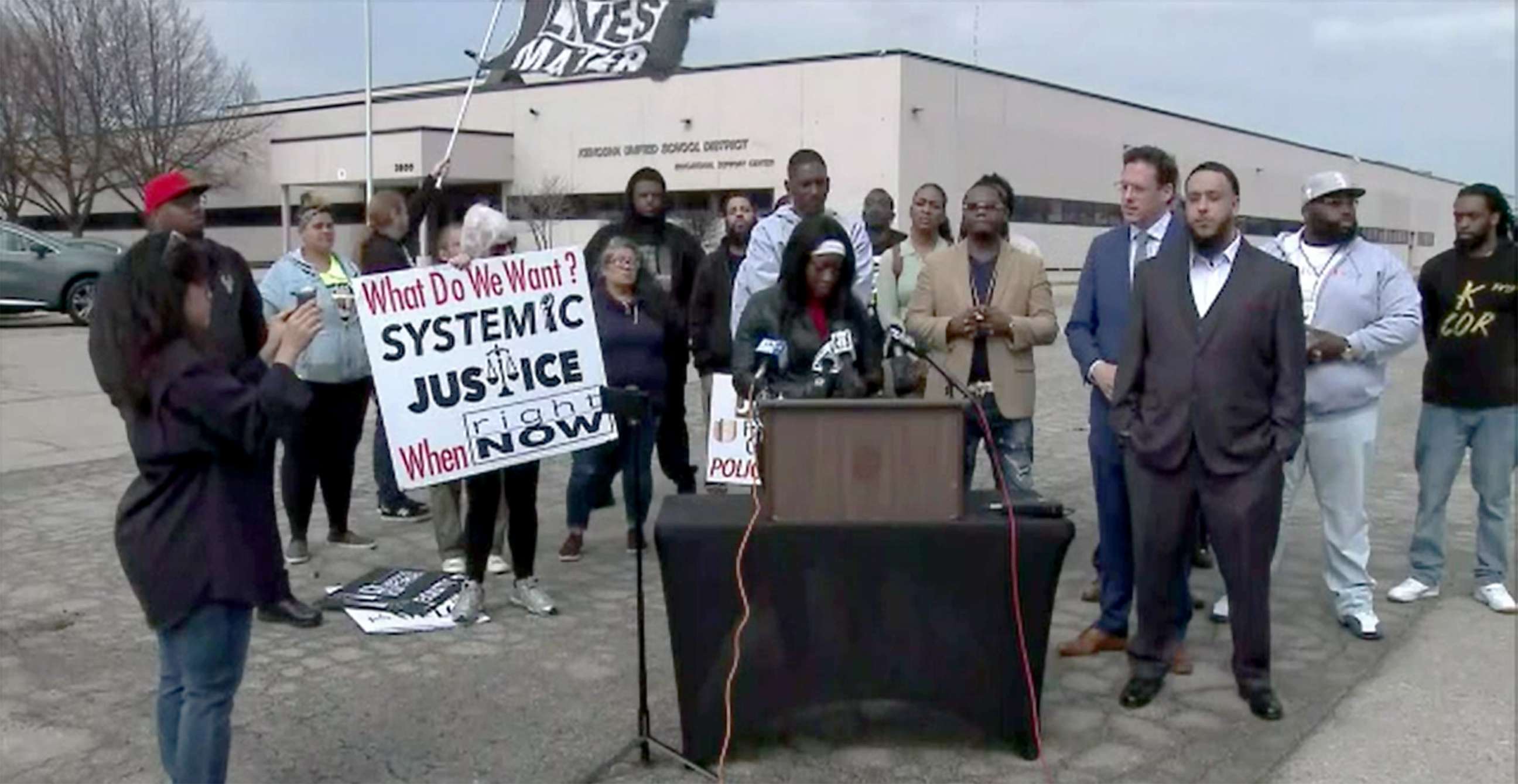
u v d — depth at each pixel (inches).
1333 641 210.8
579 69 263.1
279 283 245.6
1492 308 220.8
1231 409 170.1
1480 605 230.7
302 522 255.1
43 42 1391.5
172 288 123.5
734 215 268.1
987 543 155.5
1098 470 200.1
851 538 154.9
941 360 225.5
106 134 1429.6
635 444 160.2
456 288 196.1
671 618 157.5
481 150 1533.0
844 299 192.1
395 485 292.7
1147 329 176.6
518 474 217.5
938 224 274.2
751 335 190.7
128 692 186.9
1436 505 231.1
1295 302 169.0
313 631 214.4
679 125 1464.1
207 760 131.9
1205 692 187.8
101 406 474.6
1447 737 171.8
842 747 167.0
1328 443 209.8
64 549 269.9
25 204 1593.3
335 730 173.8
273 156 1622.8
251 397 124.2
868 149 1352.1
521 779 158.6
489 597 233.6
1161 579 180.1
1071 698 185.2
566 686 190.1
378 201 256.5
